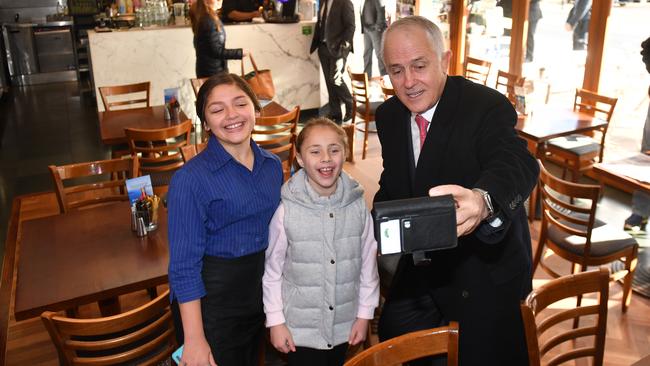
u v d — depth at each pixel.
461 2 6.64
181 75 6.55
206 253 1.85
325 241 1.86
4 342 3.01
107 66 6.24
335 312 1.93
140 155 4.35
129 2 7.52
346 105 6.60
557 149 4.35
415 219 1.13
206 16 5.07
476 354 1.88
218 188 1.77
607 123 4.22
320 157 1.80
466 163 1.74
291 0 6.74
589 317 3.14
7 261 3.88
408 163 1.91
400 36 1.65
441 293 1.89
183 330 1.80
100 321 1.73
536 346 1.69
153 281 2.19
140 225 2.49
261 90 4.79
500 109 1.73
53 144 6.41
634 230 4.05
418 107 1.72
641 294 3.32
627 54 4.70
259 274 1.94
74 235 2.53
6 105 8.17
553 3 5.36
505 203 1.38
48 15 9.66
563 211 3.57
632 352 2.85
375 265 2.01
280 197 1.94
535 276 3.54
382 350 1.51
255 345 2.06
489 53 6.39
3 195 5.07
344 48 6.30
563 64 5.36
